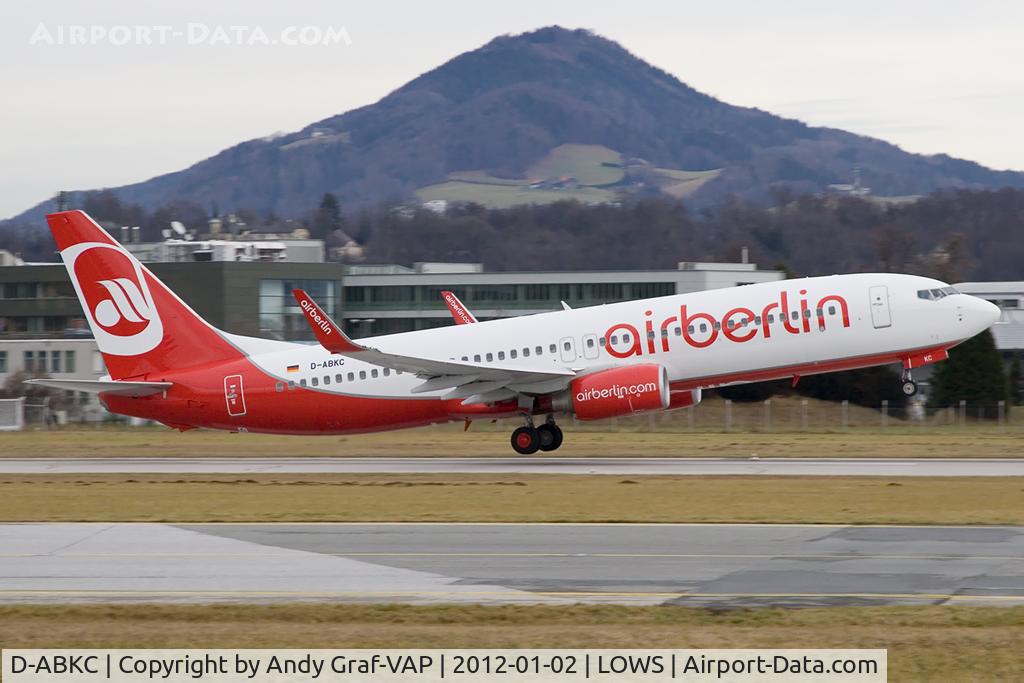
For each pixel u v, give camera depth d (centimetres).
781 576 8350
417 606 7488
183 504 12419
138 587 8231
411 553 9406
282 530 10625
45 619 7325
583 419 16262
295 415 17438
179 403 17612
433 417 17312
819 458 17088
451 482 14312
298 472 16138
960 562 8781
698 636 6750
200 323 17688
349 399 17262
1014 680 5975
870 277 16638
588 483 13950
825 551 9269
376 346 17475
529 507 11875
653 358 16488
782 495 12544
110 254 17525
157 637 6869
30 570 8831
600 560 9006
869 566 8669
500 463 17062
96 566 8969
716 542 9719
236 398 17462
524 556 9206
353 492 13362
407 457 18350
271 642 6738
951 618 7031
